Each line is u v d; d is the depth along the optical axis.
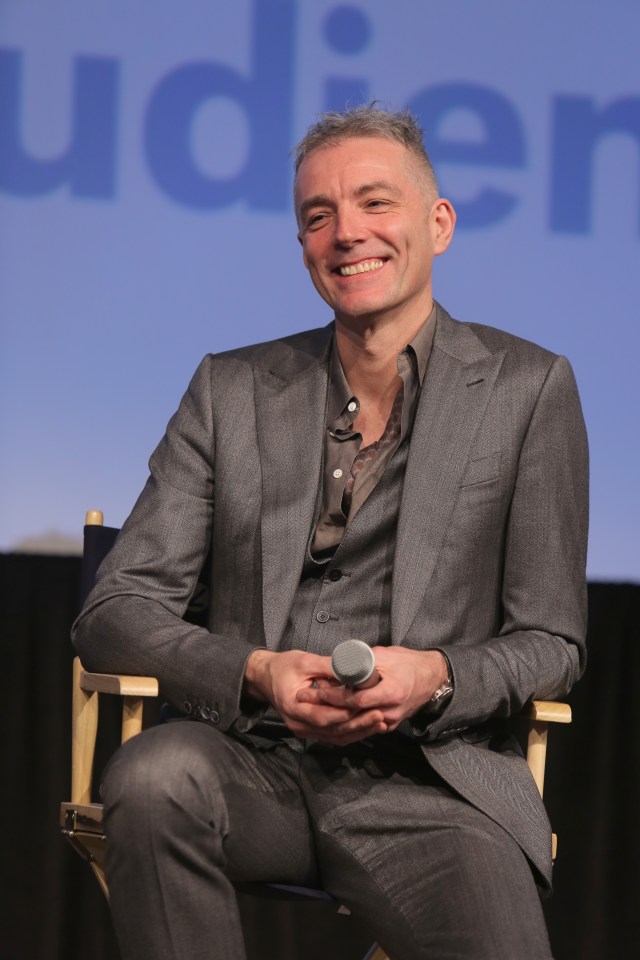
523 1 7.21
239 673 3.88
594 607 7.08
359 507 4.26
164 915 3.47
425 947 3.63
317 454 4.36
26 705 7.06
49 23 7.05
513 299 7.11
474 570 4.18
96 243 7.02
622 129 7.23
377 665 3.69
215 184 7.07
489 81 7.18
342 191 4.31
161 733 3.71
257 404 4.49
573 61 7.23
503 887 3.61
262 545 4.26
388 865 3.77
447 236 4.56
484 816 3.85
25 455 6.95
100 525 5.00
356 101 7.12
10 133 7.00
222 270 7.05
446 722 3.86
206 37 7.11
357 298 4.27
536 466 4.25
